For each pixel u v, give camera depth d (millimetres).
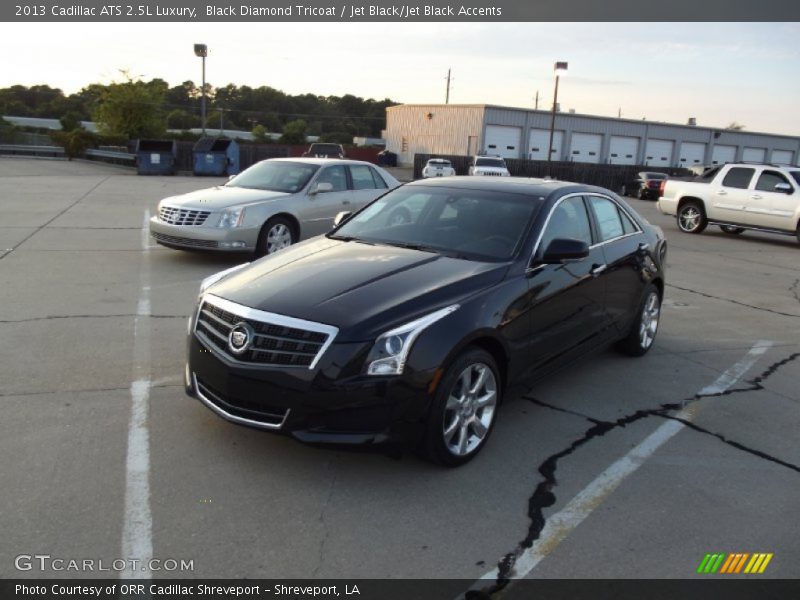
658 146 56812
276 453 3777
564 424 4445
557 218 4723
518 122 51156
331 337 3328
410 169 52531
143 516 3127
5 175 24781
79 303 6859
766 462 4031
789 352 6402
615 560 2979
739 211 15547
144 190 20797
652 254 5895
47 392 4504
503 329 3863
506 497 3465
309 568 2826
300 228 9523
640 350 5957
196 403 4406
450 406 3619
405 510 3291
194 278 8242
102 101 41719
